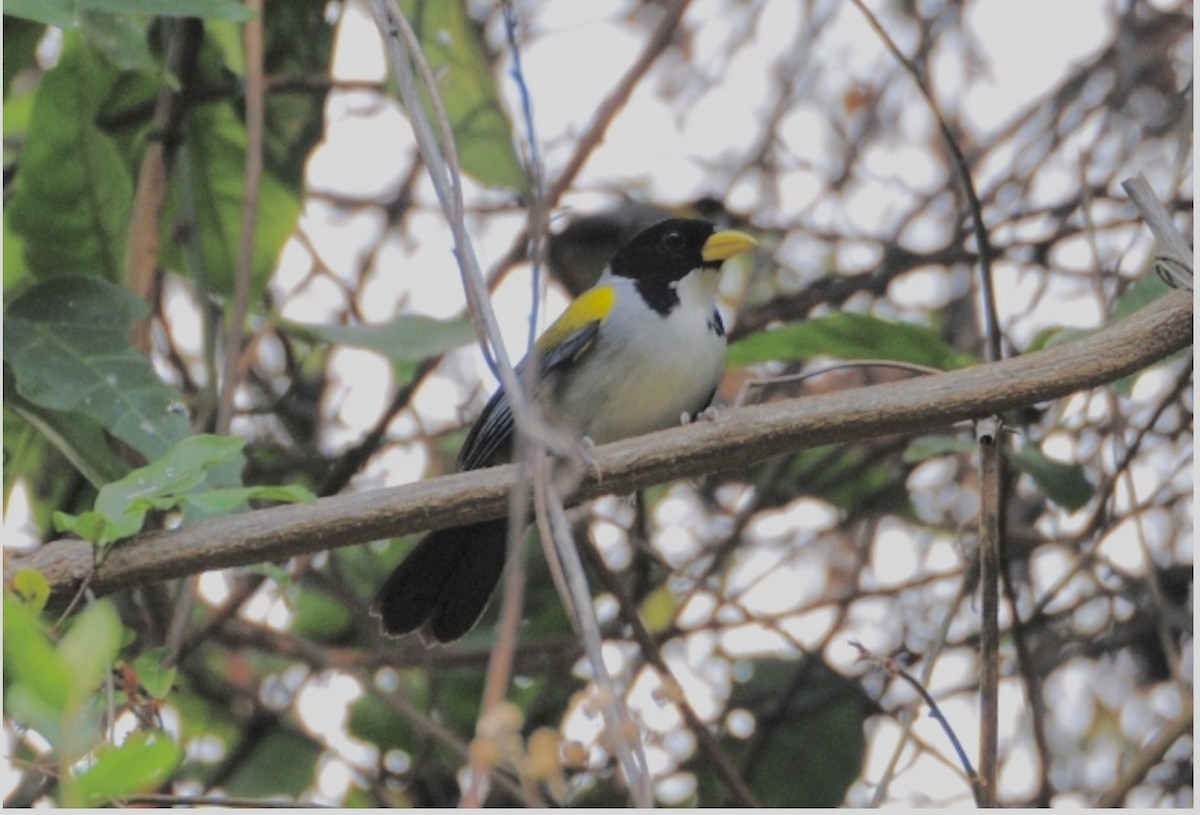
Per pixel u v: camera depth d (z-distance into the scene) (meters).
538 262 6.22
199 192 10.87
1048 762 9.62
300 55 11.47
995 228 12.44
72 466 10.75
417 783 11.70
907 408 6.93
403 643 12.36
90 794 4.19
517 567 4.46
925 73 13.43
